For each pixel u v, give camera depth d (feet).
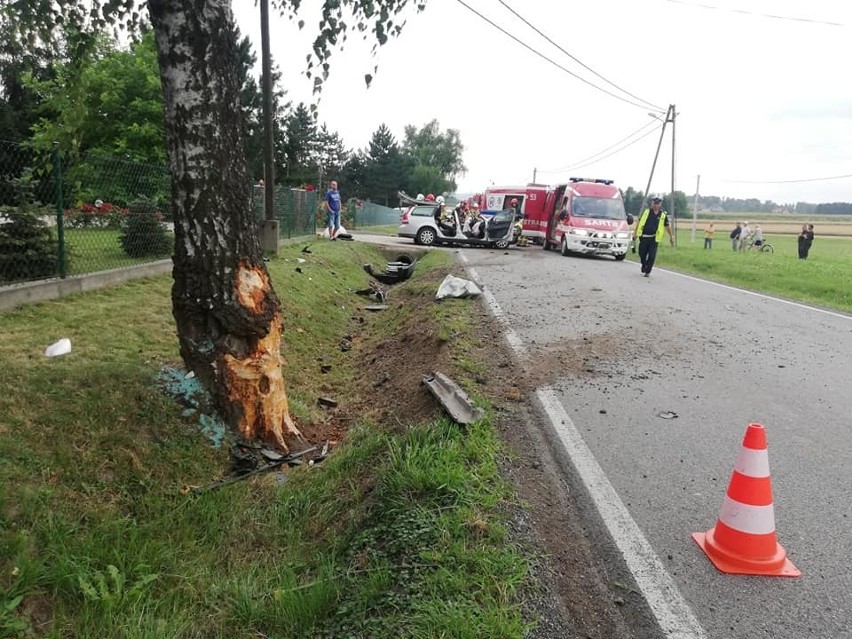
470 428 13.94
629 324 26.84
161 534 12.01
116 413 13.83
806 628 8.46
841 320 29.86
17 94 79.71
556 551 10.12
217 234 14.51
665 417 16.16
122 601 10.03
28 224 20.62
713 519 11.28
